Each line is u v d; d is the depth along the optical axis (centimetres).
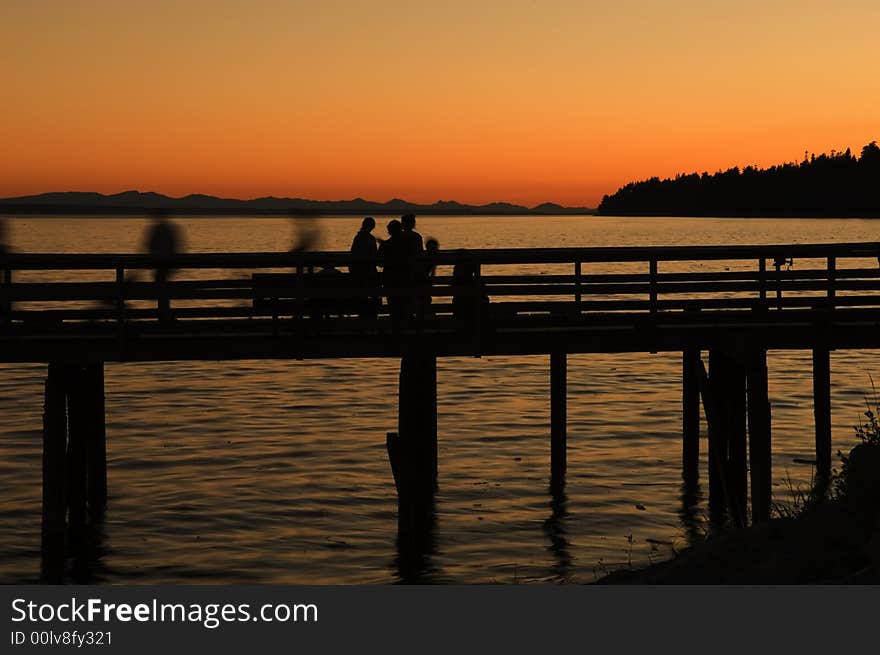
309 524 1562
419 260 1496
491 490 1748
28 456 1997
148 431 2311
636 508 1634
